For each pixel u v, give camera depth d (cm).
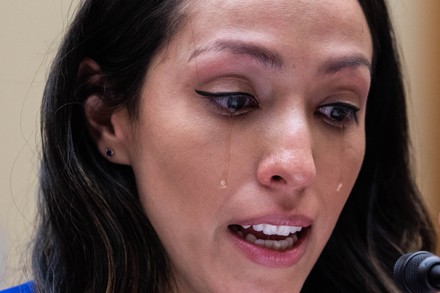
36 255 107
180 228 91
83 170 99
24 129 144
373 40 111
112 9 95
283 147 85
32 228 128
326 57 87
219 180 87
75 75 98
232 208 88
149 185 92
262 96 87
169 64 89
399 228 125
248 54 85
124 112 95
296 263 93
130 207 97
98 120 98
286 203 87
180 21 88
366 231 120
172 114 88
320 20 87
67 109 98
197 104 87
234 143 87
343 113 93
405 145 123
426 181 181
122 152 96
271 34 85
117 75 95
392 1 179
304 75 87
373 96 119
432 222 131
